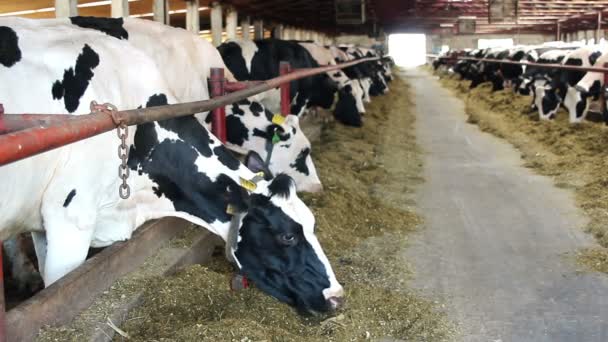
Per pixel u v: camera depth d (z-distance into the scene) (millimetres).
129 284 3289
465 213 5961
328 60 10227
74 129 1969
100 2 9062
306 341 3115
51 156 2963
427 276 4336
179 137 3549
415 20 25969
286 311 3414
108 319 2896
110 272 3238
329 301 3244
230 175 3576
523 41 35250
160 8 7578
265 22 15383
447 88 23891
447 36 40719
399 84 24422
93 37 3508
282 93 6535
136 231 3707
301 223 3207
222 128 4777
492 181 7348
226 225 3605
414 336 3439
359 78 13977
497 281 4258
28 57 3061
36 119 2031
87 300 3006
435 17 24453
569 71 12906
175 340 2809
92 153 3162
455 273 4398
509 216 5859
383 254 4719
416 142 10297
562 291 4094
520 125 11656
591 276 4355
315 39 24953
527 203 6328
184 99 4891
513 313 3758
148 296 3221
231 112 5617
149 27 4719
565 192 6738
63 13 5656
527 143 9859
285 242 3201
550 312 3773
